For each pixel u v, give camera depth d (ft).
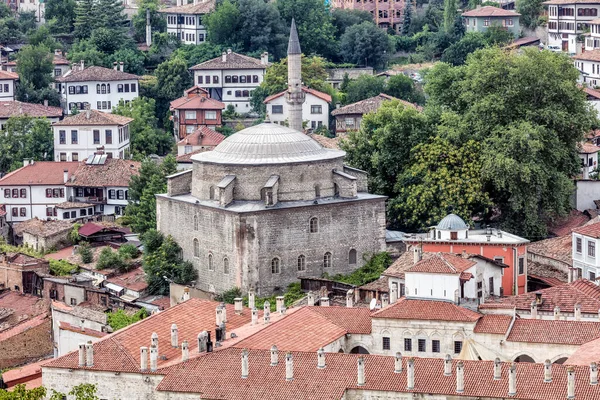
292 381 521.24
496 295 647.56
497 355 551.59
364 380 512.63
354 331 577.02
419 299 575.38
